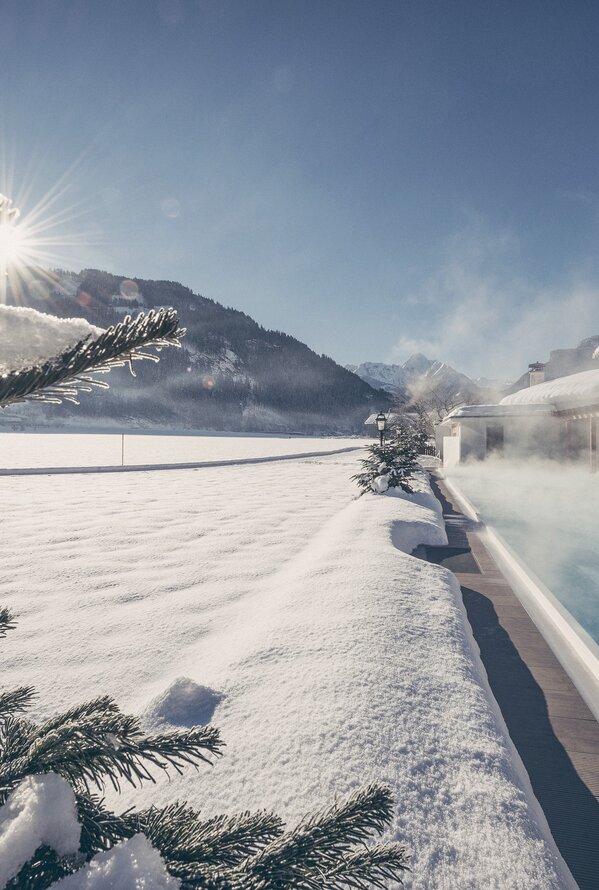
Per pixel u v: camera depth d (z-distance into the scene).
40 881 0.80
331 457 35.50
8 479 18.98
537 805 2.27
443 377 59.53
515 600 5.02
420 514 8.56
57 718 1.10
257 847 0.97
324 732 2.45
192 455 35.25
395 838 1.84
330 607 4.14
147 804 2.09
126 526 9.44
